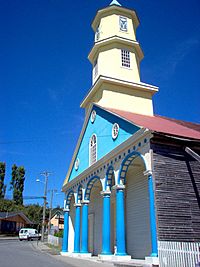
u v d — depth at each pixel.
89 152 20.36
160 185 11.95
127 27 23.83
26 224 73.31
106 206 15.90
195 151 13.44
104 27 23.72
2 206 70.94
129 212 16.78
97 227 20.94
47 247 30.17
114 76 21.67
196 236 11.75
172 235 11.35
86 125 21.75
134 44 23.14
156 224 11.28
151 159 12.23
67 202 23.38
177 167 12.59
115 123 16.80
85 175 19.59
